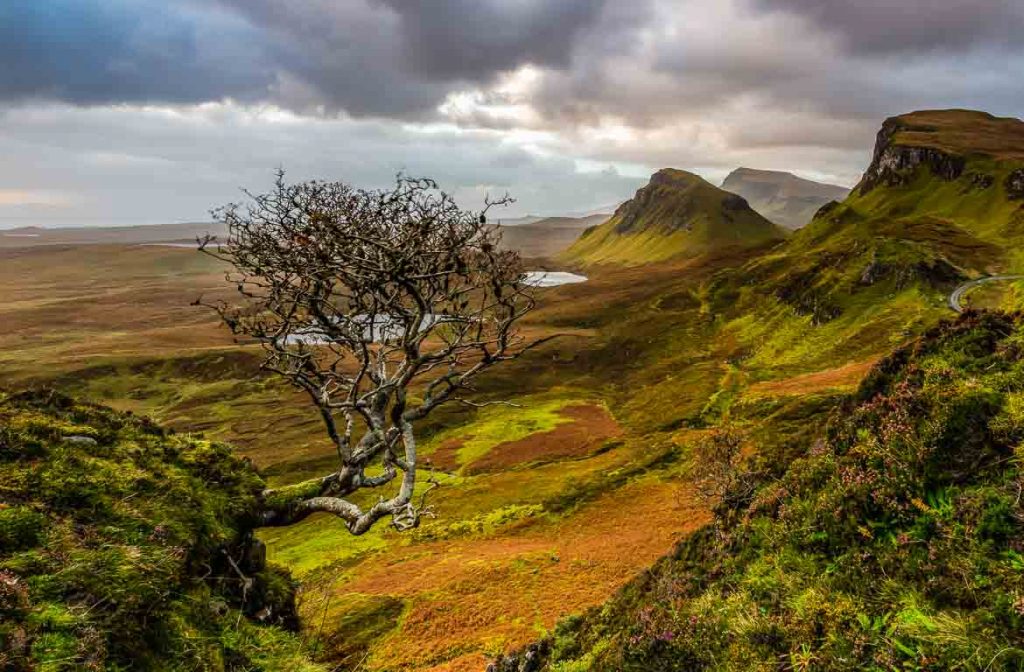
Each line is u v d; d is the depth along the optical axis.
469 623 47.34
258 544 12.18
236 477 11.82
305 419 169.12
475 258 11.82
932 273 166.50
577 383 192.25
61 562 7.21
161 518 9.27
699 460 57.59
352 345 11.24
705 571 10.31
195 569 9.25
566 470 101.88
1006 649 4.85
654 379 178.38
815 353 157.75
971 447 7.30
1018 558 5.67
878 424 9.14
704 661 7.71
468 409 163.88
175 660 7.30
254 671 8.64
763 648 6.94
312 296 10.59
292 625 12.17
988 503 6.40
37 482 8.54
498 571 59.53
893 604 6.18
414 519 10.59
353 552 76.81
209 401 189.12
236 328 10.79
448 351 12.07
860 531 7.46
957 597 5.77
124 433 11.30
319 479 12.21
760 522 9.71
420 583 59.00
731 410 123.62
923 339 10.18
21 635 5.94
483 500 91.00
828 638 6.34
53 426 10.06
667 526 67.62
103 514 8.66
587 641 13.46
